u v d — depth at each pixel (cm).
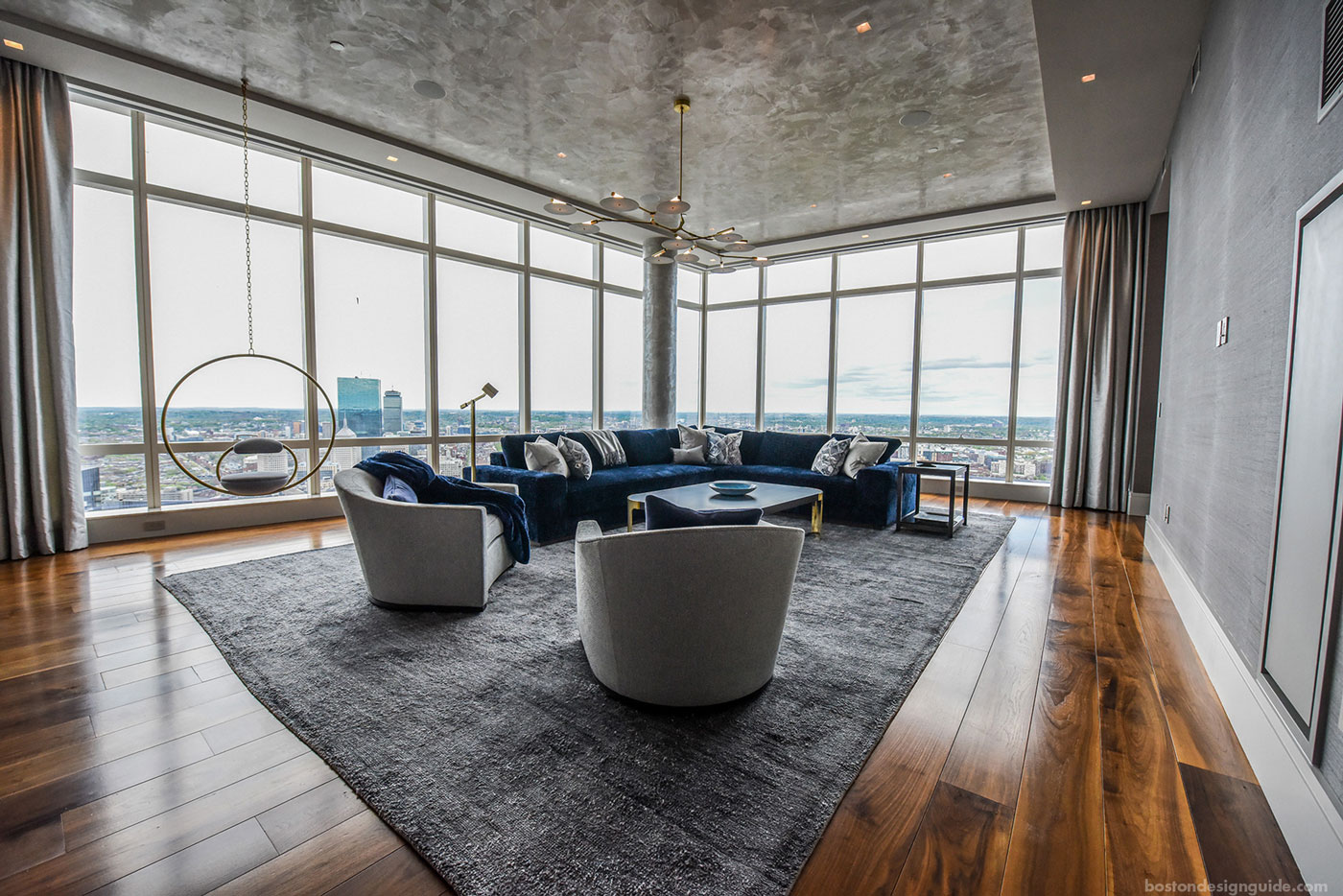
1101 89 330
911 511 537
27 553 360
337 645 236
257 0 287
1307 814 125
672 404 694
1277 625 155
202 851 127
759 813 139
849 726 178
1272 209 181
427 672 213
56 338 361
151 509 420
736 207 582
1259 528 179
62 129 358
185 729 175
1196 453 274
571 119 405
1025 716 188
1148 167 443
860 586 324
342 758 160
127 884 118
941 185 522
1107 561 379
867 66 337
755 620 184
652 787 149
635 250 732
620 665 186
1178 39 284
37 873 120
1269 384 176
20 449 352
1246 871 124
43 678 206
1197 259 293
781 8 286
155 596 294
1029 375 622
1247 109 210
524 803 142
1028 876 121
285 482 305
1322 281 137
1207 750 169
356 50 328
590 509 470
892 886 118
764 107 385
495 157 472
